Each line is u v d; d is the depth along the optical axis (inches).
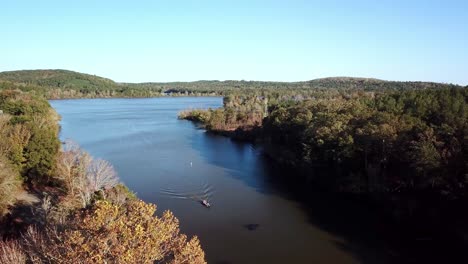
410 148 2497.5
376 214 2421.3
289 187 2974.9
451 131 2470.5
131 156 3885.3
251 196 2736.2
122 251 824.3
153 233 919.7
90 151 4052.7
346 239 2055.9
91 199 1919.3
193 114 7244.1
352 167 2898.6
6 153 2353.6
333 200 2682.1
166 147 4421.8
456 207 2194.9
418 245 1996.8
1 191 1863.9
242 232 2118.6
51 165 2507.4
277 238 2052.2
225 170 3444.9
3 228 1736.0
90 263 797.2
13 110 4699.8
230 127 5748.0
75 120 6732.3
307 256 1860.2
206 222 2246.6
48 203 1729.8
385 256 1878.7
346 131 2930.6
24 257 1084.5
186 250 981.2
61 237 990.4
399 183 2586.1
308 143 3228.3
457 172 2199.8
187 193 2760.8
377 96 4473.4
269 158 3983.8
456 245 1991.9
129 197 2055.9
